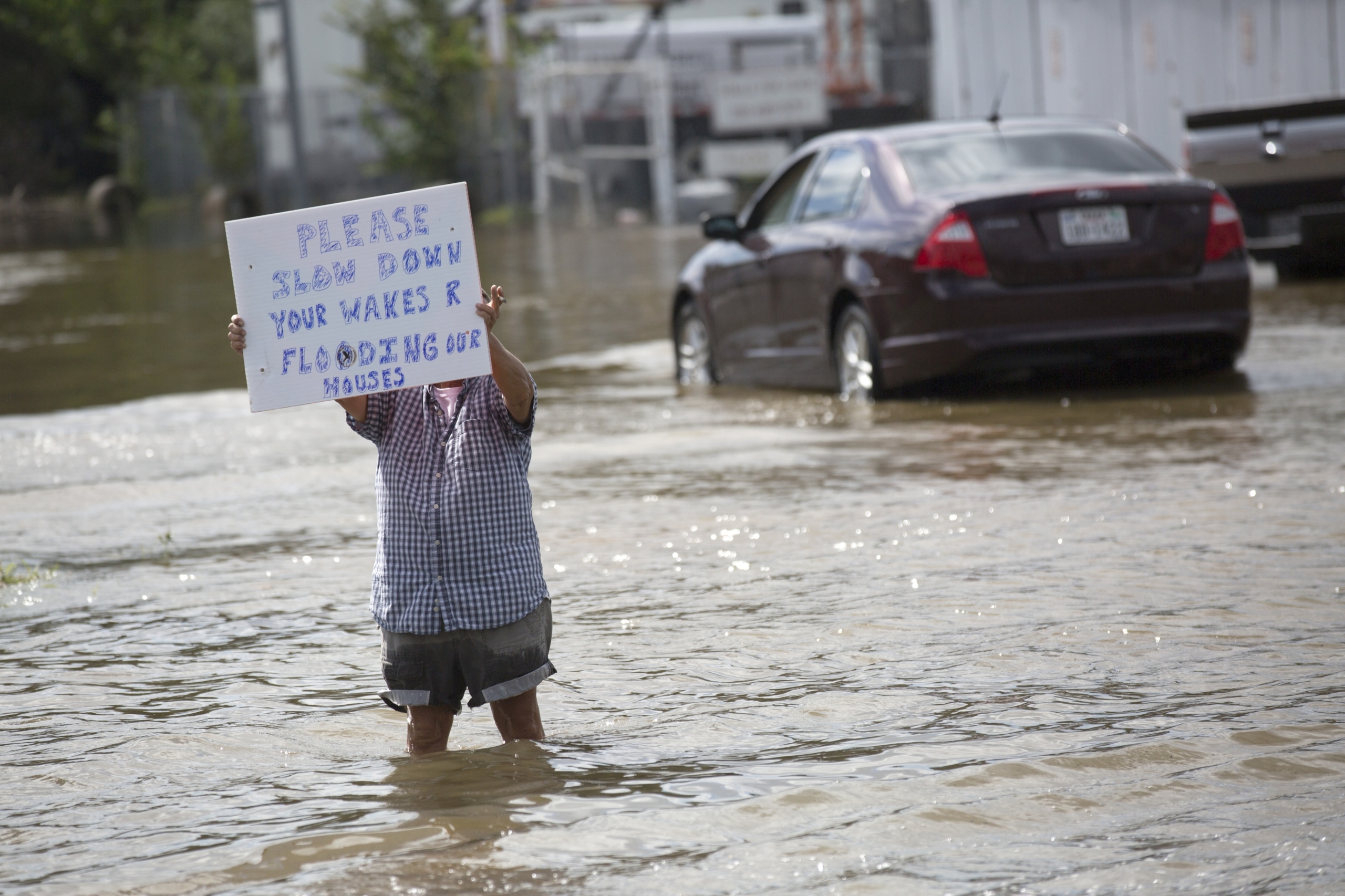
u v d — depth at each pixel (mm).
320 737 11562
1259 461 20625
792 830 9148
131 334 45500
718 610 14742
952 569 15812
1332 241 40781
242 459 24984
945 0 65062
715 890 8312
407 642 10820
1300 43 54750
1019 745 10578
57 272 70438
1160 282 26312
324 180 110625
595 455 23750
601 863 8703
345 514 20234
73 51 139625
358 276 11148
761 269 30641
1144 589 14672
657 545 17578
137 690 12969
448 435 10875
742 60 93250
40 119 145750
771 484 20891
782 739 10969
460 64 97312
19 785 10664
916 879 8406
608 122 93188
